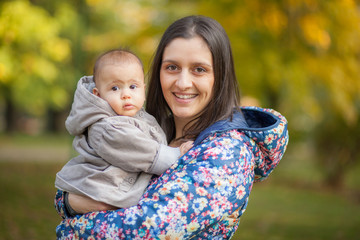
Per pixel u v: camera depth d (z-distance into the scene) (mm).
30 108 24766
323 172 11672
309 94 7207
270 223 6512
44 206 6988
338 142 11055
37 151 16109
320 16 5844
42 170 11258
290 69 6547
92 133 1648
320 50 6445
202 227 1417
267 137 1576
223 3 6008
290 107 8953
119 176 1578
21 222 5867
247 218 6902
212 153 1476
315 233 5859
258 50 6320
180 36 1667
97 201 1548
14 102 20578
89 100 1685
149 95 1954
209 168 1442
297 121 11273
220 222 1521
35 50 7848
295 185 11484
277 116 1727
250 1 5887
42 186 8867
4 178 9578
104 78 1766
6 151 15633
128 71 1755
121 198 1547
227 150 1489
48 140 21625
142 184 1600
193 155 1528
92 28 13742
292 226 6309
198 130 1698
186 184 1419
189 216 1396
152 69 1889
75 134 1754
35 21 7078
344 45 6250
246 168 1517
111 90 1754
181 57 1657
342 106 6773
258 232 5859
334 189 11219
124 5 8438
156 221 1382
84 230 1481
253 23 6086
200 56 1642
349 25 5965
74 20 10422
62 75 13445
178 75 1681
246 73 6453
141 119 1789
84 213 1577
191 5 7539
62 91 14062
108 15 13555
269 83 6754
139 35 7316
